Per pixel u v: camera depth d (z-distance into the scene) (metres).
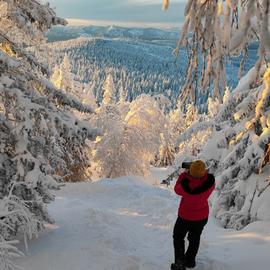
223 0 4.15
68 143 7.20
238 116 7.44
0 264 4.79
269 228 6.49
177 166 9.51
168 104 25.88
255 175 7.53
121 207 10.07
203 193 5.39
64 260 5.70
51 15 7.04
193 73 4.57
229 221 7.65
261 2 3.71
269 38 3.46
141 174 24.98
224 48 4.23
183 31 4.41
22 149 6.22
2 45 6.98
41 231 6.92
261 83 7.48
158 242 7.13
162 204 10.10
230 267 5.45
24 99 6.21
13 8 6.71
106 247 6.30
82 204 9.70
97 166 24.98
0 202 5.34
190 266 5.55
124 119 25.89
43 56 7.56
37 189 6.70
